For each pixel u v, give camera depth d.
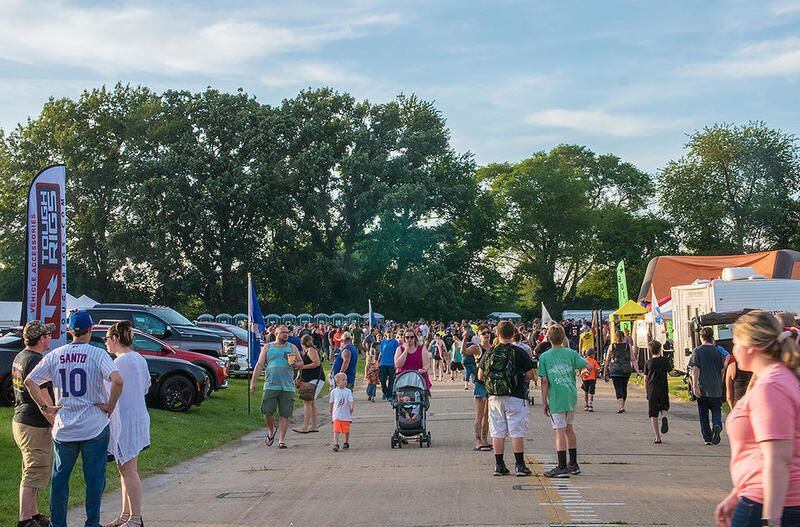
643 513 9.09
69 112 73.81
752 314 4.66
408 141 77.06
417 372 15.88
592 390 21.94
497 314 84.06
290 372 16.55
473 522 8.78
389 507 9.76
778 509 4.29
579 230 91.12
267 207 72.38
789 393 4.40
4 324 45.09
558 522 8.69
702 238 83.44
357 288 77.56
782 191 80.12
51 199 14.74
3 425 15.03
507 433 11.99
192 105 73.75
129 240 69.31
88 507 8.20
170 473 13.23
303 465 13.74
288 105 77.38
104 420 8.28
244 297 74.19
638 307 34.25
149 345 22.42
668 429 16.22
